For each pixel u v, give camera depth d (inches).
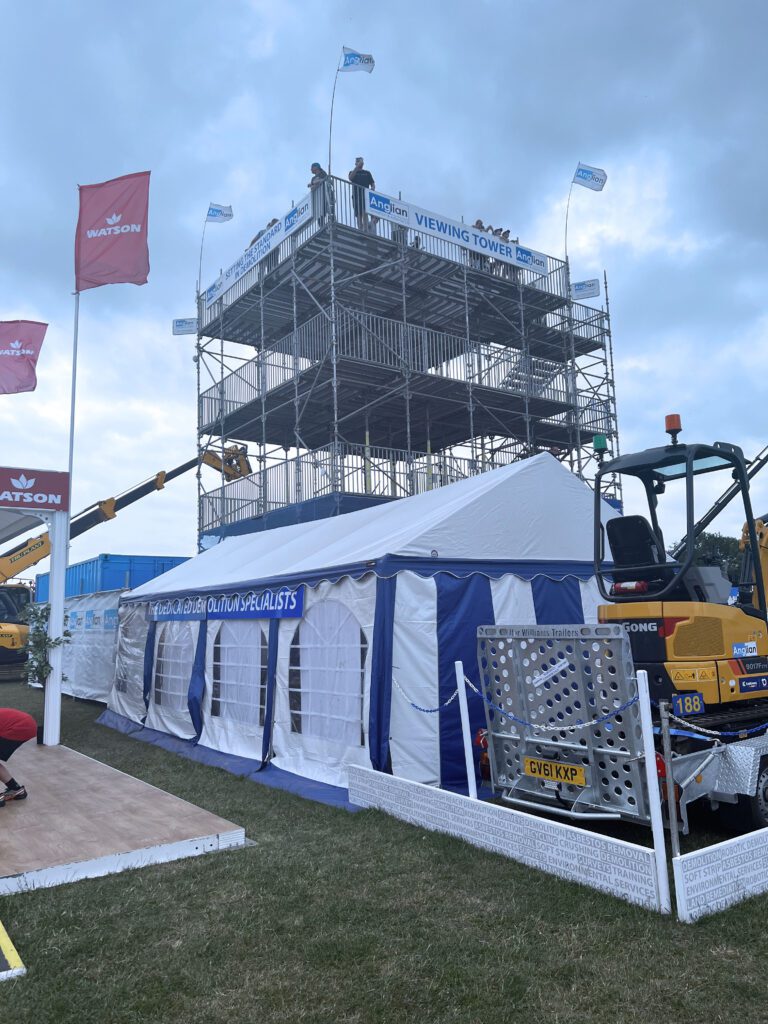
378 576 311.4
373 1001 144.8
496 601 332.2
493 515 350.0
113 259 503.2
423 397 807.7
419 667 307.6
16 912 189.5
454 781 304.8
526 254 871.7
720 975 149.2
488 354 844.6
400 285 852.6
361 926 177.8
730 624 250.1
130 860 223.6
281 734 366.9
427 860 221.5
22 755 401.7
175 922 182.1
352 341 785.6
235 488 892.0
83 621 743.1
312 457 753.6
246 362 879.7
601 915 177.5
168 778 355.6
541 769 240.5
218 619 437.4
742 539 307.3
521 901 188.2
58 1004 144.5
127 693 563.8
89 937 173.9
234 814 283.7
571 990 146.8
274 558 455.8
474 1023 136.6
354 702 320.8
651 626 241.4
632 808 215.2
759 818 230.1
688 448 241.9
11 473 440.5
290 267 796.6
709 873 178.4
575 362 951.6
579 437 932.0
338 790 312.3
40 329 663.1
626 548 262.2
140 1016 140.9
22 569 899.4
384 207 739.4
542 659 238.1
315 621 352.5
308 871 215.8
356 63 748.6
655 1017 136.6
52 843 235.6
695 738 227.8
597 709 222.8
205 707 443.2
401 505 442.3
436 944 166.9
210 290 944.9
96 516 988.6
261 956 164.1
